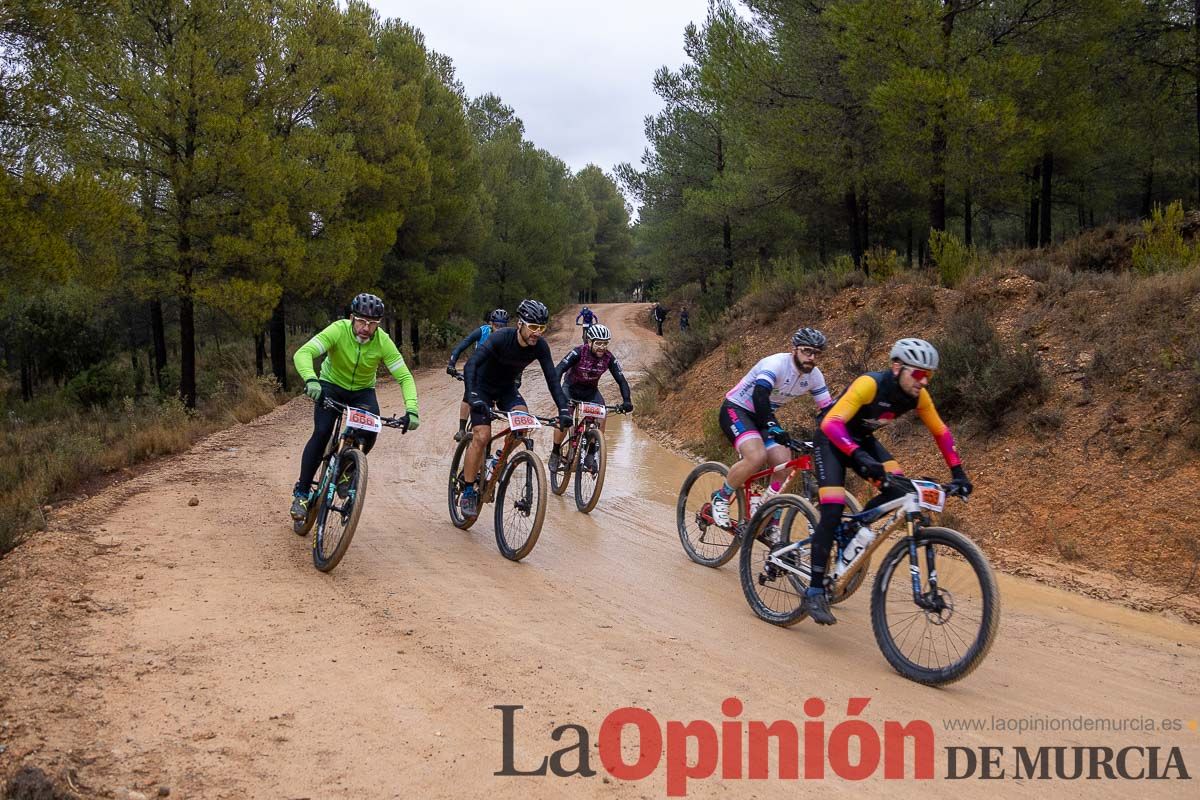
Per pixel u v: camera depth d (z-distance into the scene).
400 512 8.04
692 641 4.85
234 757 3.23
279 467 10.16
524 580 5.93
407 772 3.20
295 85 19.39
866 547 4.82
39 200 13.57
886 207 24.36
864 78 15.62
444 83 33.09
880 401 4.82
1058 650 5.02
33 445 13.23
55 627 4.41
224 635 4.51
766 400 6.02
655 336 38.94
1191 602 5.83
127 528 6.77
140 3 17.16
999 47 15.50
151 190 17.58
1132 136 20.72
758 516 5.59
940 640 4.59
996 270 11.34
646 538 7.49
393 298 27.89
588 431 8.66
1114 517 6.87
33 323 27.53
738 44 17.89
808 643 4.94
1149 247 11.12
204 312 23.56
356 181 21.91
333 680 3.99
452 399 17.89
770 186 21.53
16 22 12.84
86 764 3.08
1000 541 7.24
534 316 6.63
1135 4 16.95
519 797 3.07
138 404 21.94
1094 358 8.30
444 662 4.29
